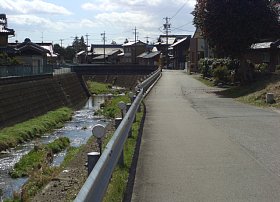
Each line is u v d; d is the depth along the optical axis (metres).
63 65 61.97
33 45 51.25
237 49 29.48
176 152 8.98
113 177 6.55
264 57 38.00
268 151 8.98
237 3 28.62
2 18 50.03
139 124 12.87
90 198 3.66
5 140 19.42
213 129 12.28
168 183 6.59
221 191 6.13
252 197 5.84
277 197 5.83
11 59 39.12
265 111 17.16
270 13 29.11
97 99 55.25
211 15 28.95
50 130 25.33
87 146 10.95
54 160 15.47
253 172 7.21
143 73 65.56
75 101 51.38
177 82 40.50
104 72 64.81
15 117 28.00
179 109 18.19
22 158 15.69
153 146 9.70
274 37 30.61
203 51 66.94
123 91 65.38
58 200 6.63
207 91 29.75
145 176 7.03
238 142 10.08
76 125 27.47
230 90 28.67
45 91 38.41
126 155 8.43
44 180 9.31
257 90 24.48
